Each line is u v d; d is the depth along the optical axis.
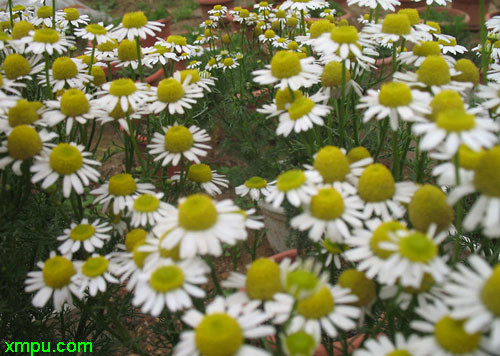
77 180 0.19
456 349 0.13
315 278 0.14
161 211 0.20
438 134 0.15
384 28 0.22
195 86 0.23
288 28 0.40
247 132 0.30
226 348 0.13
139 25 0.24
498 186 0.14
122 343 0.21
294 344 0.14
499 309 0.13
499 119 0.19
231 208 0.16
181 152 0.22
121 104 0.21
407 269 0.14
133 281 0.18
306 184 0.17
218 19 0.45
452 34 0.61
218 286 0.19
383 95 0.18
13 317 0.23
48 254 0.24
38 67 0.23
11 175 0.21
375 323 0.20
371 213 0.17
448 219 0.16
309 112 0.19
